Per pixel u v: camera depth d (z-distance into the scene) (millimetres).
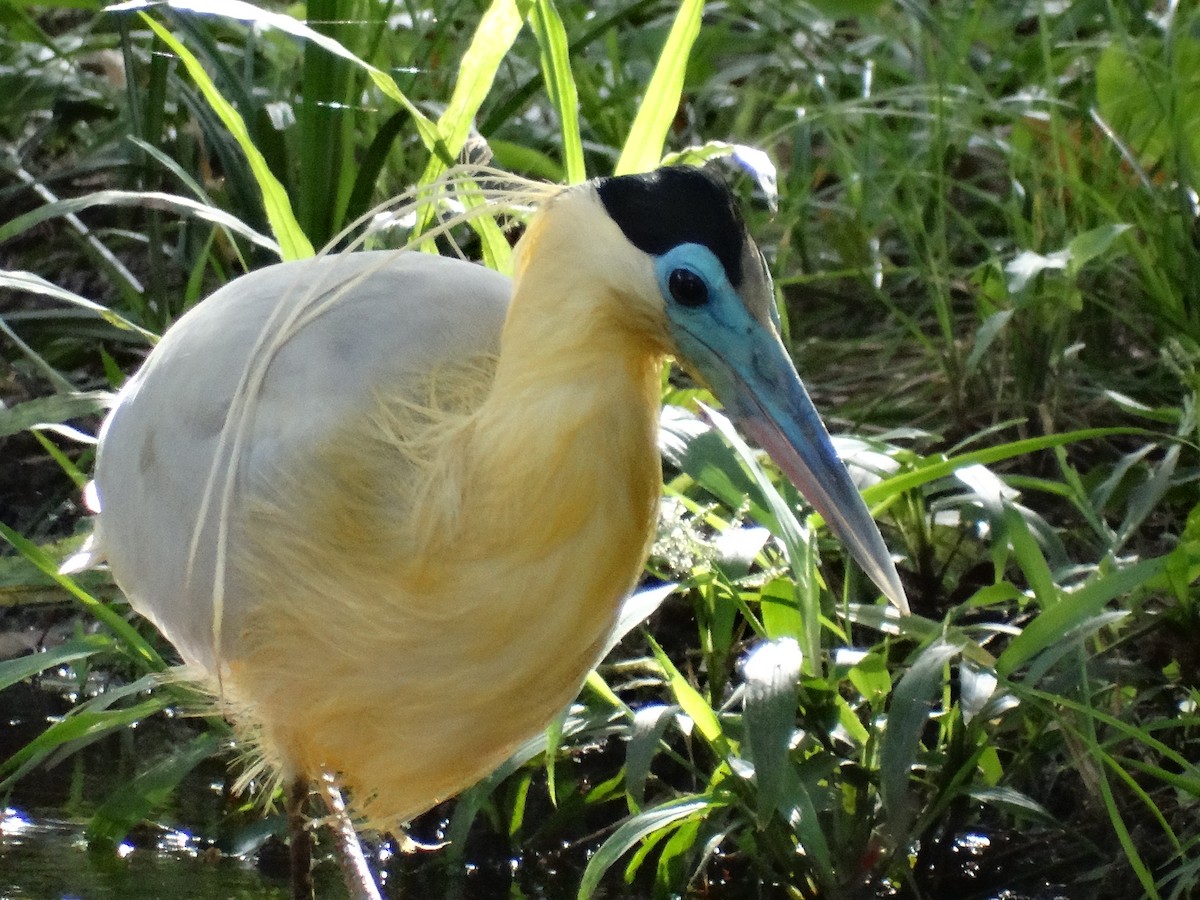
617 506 5539
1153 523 8953
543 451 5430
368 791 6660
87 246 10234
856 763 6910
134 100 10070
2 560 8125
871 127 10992
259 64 11617
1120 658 7723
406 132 11078
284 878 7559
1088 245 9031
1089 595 6676
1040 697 6809
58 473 10461
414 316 6293
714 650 7457
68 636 9453
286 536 6102
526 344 5477
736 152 7527
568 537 5523
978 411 9750
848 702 7465
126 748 8727
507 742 6246
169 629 6887
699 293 5406
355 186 9289
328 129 9219
